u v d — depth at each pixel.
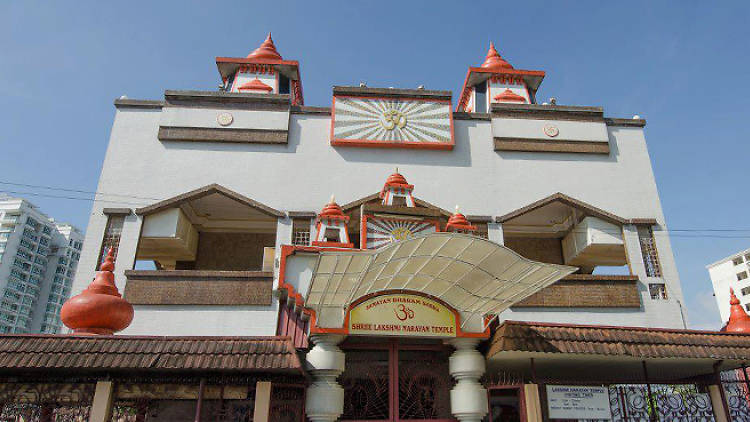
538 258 21.23
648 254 17.42
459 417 11.20
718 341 11.70
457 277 10.76
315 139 17.97
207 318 14.74
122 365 9.43
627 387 11.88
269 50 24.05
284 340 10.38
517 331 11.05
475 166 18.12
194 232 19.92
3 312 77.81
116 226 16.39
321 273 9.73
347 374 11.77
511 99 21.80
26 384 10.02
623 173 18.55
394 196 14.13
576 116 19.12
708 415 11.38
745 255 74.19
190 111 17.84
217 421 10.05
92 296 11.11
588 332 11.41
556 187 18.09
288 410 10.88
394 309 11.31
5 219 82.44
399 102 18.62
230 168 17.31
